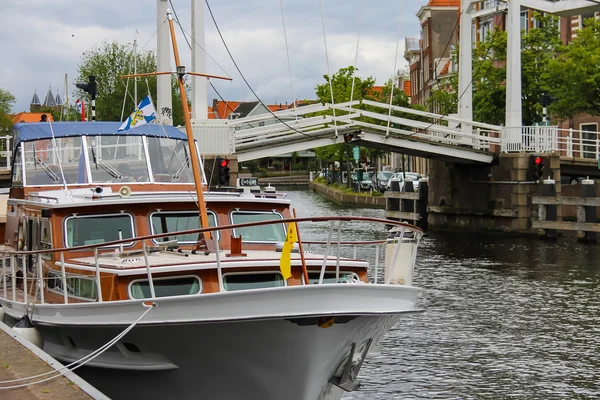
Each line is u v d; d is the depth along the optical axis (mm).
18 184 14773
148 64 52062
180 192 13312
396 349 17469
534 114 50844
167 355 10969
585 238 37469
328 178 91062
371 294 10828
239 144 37000
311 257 11945
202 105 35219
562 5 42062
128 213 12461
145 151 14219
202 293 10766
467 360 16625
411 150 41531
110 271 10969
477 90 53938
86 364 11773
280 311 10297
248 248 12617
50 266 12430
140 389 11609
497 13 63250
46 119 16062
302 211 57000
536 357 16844
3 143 46000
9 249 14859
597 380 15359
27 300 12562
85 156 14039
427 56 87062
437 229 47219
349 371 11570
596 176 46594
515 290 24297
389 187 50906
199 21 34812
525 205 41500
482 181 43688
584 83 42656
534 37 51188
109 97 51156
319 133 38969
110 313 10859
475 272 28188
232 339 10586
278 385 11109
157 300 10430
